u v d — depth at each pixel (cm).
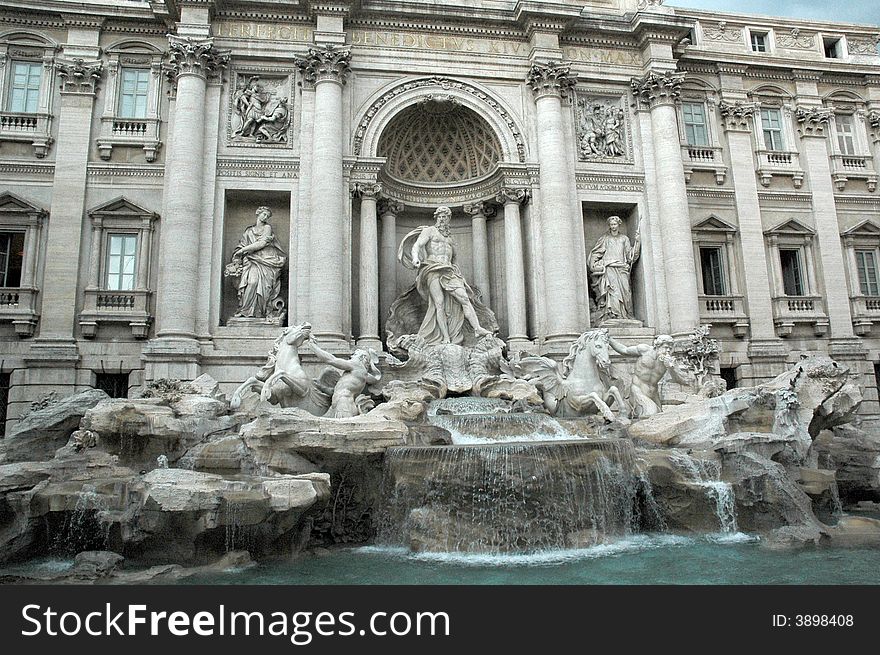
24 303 2412
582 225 2731
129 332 2455
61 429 1773
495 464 1466
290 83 2639
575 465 1496
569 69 2770
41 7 2589
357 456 1549
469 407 2111
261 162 2550
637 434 1838
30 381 2361
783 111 3173
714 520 1553
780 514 1538
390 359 2375
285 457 1522
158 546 1297
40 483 1380
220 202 2511
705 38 3164
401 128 2778
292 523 1349
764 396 1827
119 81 2642
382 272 2733
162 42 2669
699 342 2577
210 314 2431
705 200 2997
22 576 1202
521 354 2534
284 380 1897
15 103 2586
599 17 2830
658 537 1537
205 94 2545
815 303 2997
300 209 2525
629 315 2728
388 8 2683
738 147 3066
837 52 3353
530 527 1426
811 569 1220
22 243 2505
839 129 3259
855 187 3195
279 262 2517
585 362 2134
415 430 1656
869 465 2042
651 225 2788
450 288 2495
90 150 2562
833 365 1911
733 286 2931
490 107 2744
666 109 2842
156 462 1588
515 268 2642
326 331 2381
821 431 2208
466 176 2911
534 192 2706
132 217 2536
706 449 1691
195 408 1747
